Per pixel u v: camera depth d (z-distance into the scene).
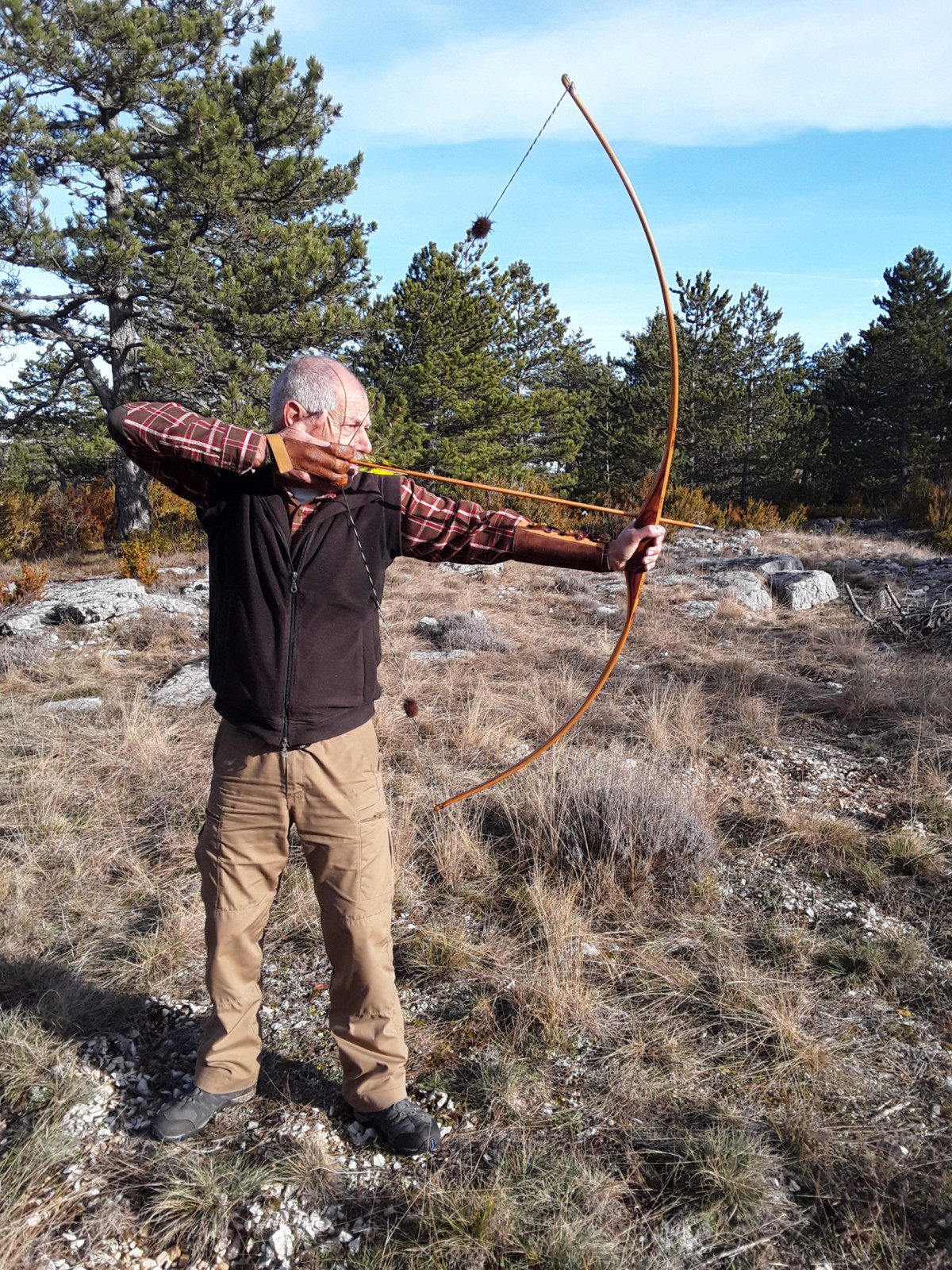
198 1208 2.00
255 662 1.96
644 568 2.22
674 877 3.38
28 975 2.85
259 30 15.09
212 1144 2.19
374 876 2.10
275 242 13.49
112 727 5.27
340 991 2.18
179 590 10.41
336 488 1.95
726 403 26.47
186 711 5.66
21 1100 2.35
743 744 4.98
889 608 8.91
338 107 14.66
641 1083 2.37
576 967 2.84
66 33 12.45
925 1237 1.93
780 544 14.66
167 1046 2.57
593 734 5.11
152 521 15.91
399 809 3.98
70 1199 2.04
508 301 27.42
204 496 2.02
